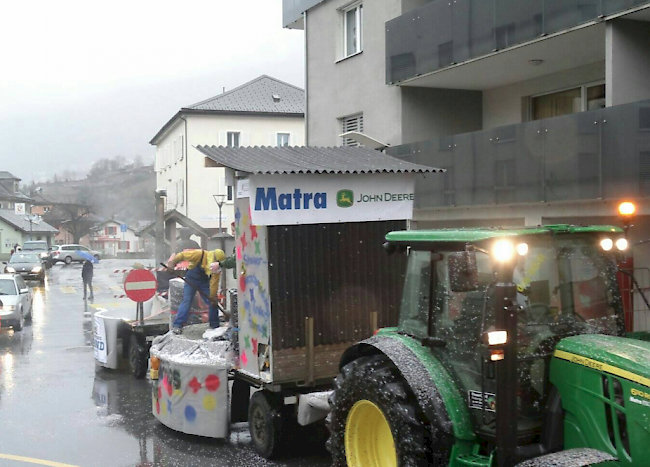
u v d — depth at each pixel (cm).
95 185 9700
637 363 416
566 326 487
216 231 4406
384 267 751
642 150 936
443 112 1617
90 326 1877
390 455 548
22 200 9625
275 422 712
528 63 1330
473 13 1295
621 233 520
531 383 468
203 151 789
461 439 484
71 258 5706
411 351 525
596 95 1337
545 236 497
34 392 1061
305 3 1969
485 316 479
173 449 764
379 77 1659
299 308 707
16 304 1780
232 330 802
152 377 871
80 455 748
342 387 562
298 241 708
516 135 1148
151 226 2516
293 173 697
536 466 420
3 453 757
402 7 1575
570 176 1044
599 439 430
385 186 754
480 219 1333
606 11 1039
